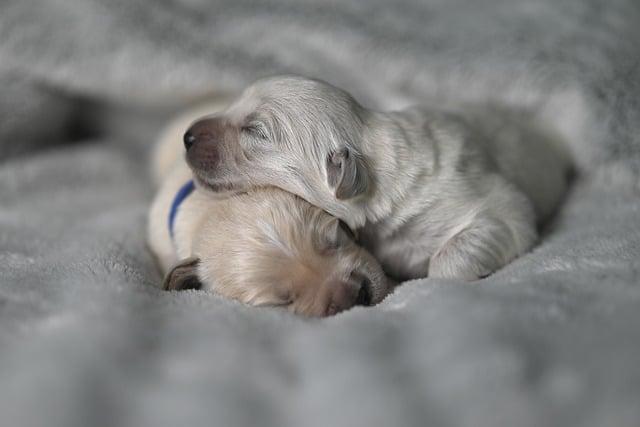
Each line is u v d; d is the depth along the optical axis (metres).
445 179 0.31
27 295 0.26
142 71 0.41
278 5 0.42
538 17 0.41
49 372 0.22
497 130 0.35
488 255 0.30
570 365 0.21
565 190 0.37
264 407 0.21
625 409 0.20
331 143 0.30
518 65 0.39
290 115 0.30
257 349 0.23
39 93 0.42
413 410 0.20
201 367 0.22
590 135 0.37
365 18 0.42
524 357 0.21
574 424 0.20
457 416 0.20
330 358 0.22
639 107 0.36
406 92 0.41
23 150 0.42
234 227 0.29
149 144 0.45
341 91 0.31
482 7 0.42
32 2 0.40
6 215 0.36
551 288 0.25
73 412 0.20
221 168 0.31
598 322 0.22
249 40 0.42
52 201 0.39
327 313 0.27
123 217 0.36
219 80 0.42
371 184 0.30
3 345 0.23
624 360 0.21
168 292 0.28
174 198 0.34
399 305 0.26
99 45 0.41
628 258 0.27
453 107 0.37
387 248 0.31
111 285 0.27
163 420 0.20
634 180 0.35
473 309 0.23
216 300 0.27
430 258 0.31
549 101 0.38
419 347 0.22
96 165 0.42
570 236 0.31
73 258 0.30
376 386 0.21
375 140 0.31
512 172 0.34
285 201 0.30
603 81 0.37
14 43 0.40
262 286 0.28
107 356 0.22
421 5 0.42
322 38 0.41
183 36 0.42
